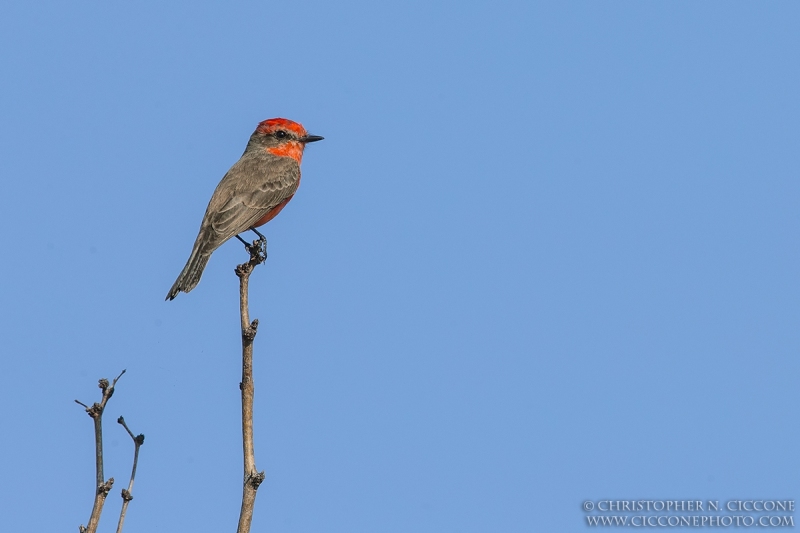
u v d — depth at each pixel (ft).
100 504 21.62
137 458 22.90
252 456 23.43
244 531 22.29
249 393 24.52
